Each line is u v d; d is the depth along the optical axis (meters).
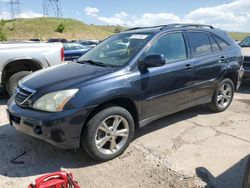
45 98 3.48
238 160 3.82
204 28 5.36
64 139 3.41
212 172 3.52
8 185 3.27
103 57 4.47
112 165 3.70
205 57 5.05
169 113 4.59
